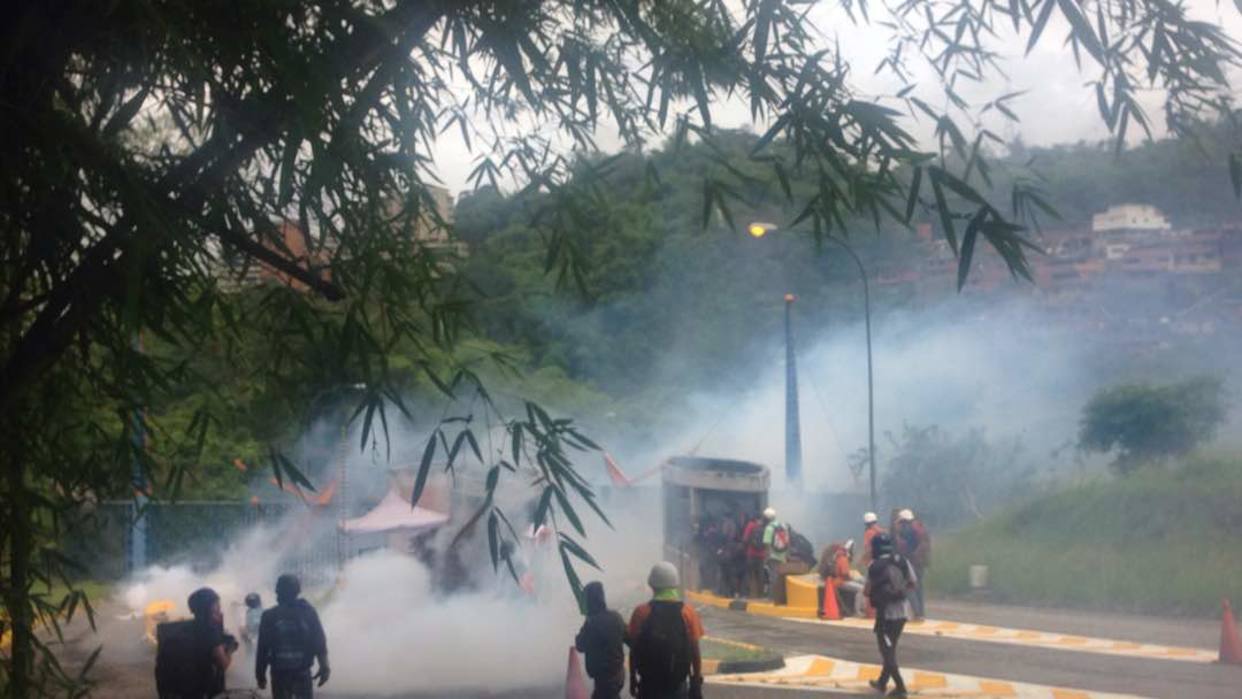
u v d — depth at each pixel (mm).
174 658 9656
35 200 4191
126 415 4988
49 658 4703
